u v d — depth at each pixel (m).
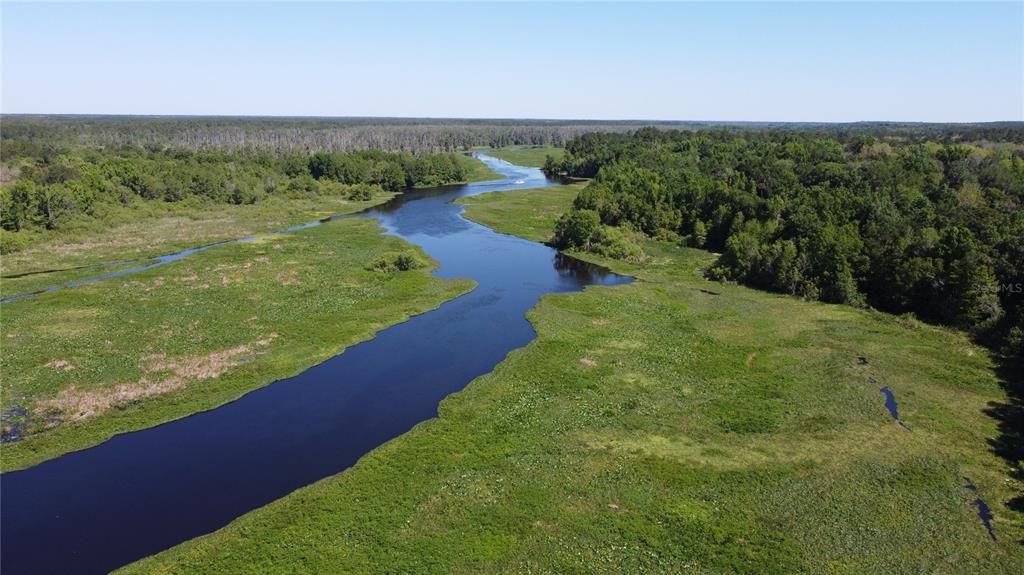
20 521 36.44
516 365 58.88
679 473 41.62
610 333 67.62
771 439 45.94
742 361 60.09
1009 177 91.38
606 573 32.66
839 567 33.06
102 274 88.62
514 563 33.34
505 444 45.22
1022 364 58.19
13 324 67.25
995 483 40.19
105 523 36.38
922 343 64.00
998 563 33.22
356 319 71.00
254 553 33.75
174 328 67.19
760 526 36.38
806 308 75.88
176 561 33.12
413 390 54.34
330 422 48.75
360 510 37.47
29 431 46.28
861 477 41.03
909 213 83.50
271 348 62.44
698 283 87.94
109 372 56.09
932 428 47.09
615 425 48.06
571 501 38.69
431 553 33.91
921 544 34.72
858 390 53.44
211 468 42.28
